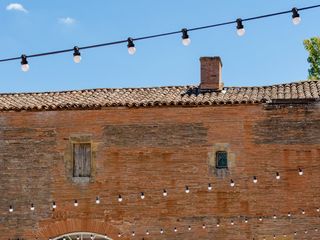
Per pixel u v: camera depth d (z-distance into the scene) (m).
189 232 25.88
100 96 28.05
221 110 26.19
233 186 25.80
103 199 26.44
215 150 26.08
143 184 26.30
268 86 28.34
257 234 25.56
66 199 26.64
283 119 25.86
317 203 25.41
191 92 27.95
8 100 28.27
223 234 25.72
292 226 25.45
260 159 25.83
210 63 28.11
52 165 26.84
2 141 27.20
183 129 26.31
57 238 26.64
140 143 26.48
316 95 25.94
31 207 26.31
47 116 27.08
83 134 26.83
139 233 26.14
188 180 26.08
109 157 26.58
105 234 26.34
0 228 26.81
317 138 25.61
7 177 27.02
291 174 25.64
